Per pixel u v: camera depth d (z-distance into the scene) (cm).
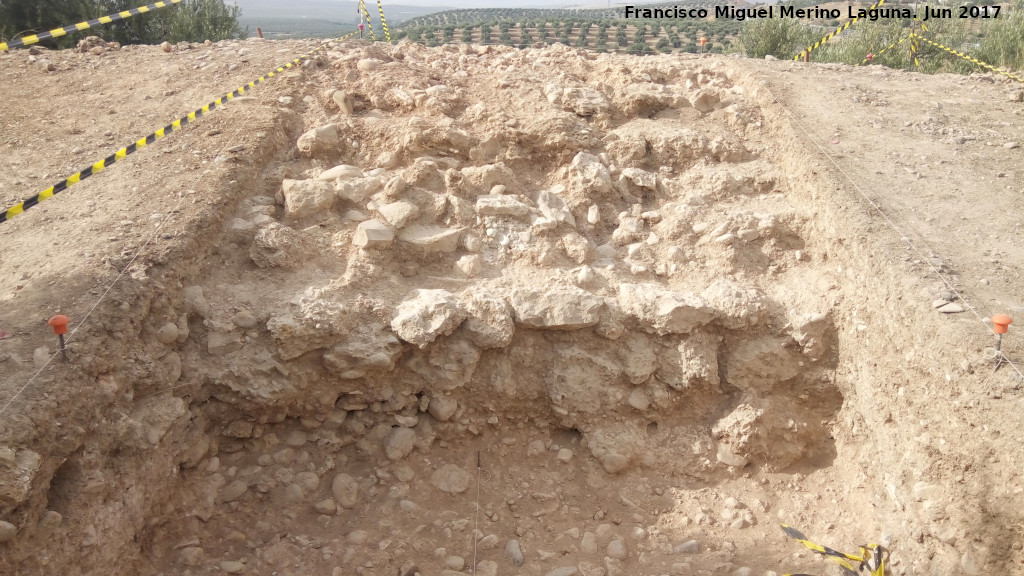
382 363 383
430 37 2330
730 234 466
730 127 557
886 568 346
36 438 279
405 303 404
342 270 427
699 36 2109
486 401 411
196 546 348
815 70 677
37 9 1090
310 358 383
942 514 324
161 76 601
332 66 588
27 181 455
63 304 336
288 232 425
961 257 392
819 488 404
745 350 420
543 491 400
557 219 473
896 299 372
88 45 681
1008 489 299
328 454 393
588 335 415
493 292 417
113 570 305
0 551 260
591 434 411
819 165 481
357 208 460
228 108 527
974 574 308
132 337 341
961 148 527
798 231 469
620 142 527
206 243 410
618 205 505
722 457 411
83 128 524
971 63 1016
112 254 372
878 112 581
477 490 396
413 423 404
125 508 315
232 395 372
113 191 439
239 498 371
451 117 531
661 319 411
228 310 385
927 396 342
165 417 342
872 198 447
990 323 339
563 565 361
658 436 419
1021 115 589
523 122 523
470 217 463
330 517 374
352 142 511
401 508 378
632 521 389
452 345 400
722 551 369
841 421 413
